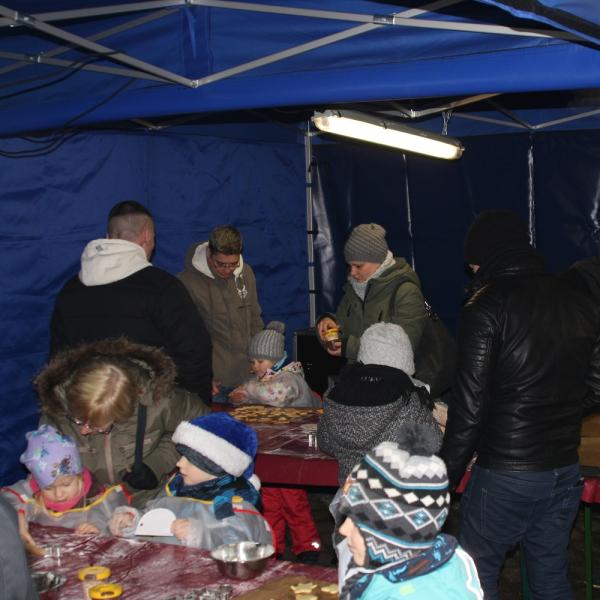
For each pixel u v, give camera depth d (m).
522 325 2.97
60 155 5.50
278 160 7.32
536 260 3.12
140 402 3.13
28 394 5.37
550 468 3.01
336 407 3.35
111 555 2.64
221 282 5.74
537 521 3.09
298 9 3.54
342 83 3.62
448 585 1.84
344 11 3.59
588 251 6.71
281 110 6.75
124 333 3.86
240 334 5.80
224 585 2.34
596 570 4.74
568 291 3.09
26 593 1.74
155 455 3.21
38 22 3.56
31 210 5.34
